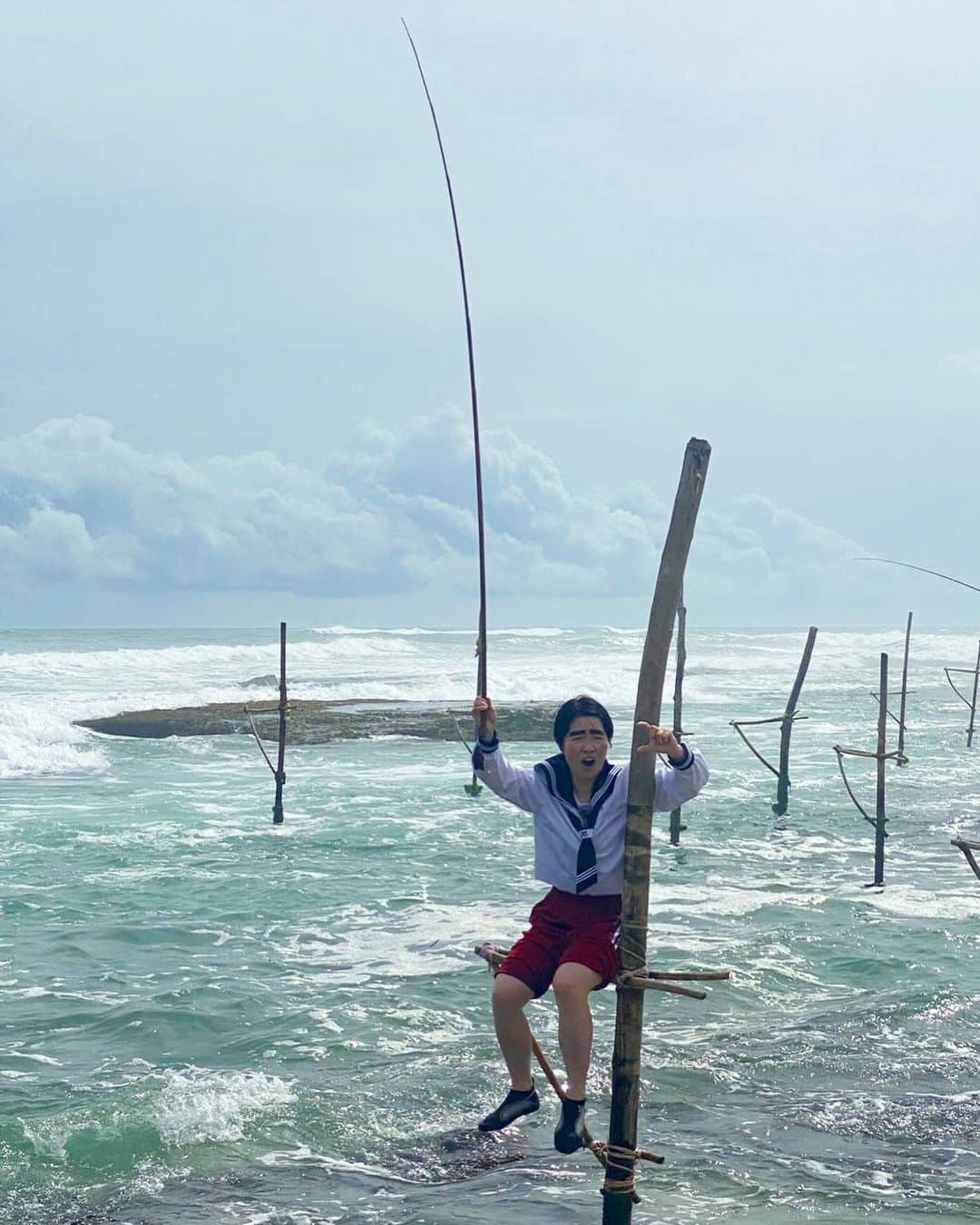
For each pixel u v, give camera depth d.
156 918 11.87
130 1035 8.51
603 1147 4.85
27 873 13.91
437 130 4.95
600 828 5.03
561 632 83.50
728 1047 8.17
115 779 21.92
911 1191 6.12
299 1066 7.91
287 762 24.12
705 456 4.63
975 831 16.70
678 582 4.67
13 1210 5.98
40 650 65.56
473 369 4.86
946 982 9.64
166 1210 5.98
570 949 5.01
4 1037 8.45
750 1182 6.22
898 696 41.72
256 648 55.22
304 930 11.45
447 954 10.63
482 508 4.96
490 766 5.07
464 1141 6.83
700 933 11.16
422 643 62.31
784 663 60.31
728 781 21.19
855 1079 7.64
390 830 16.69
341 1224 5.80
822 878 13.72
